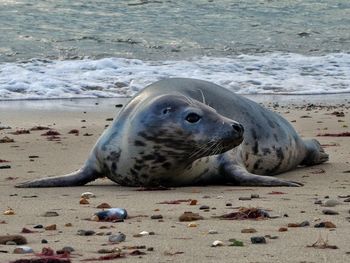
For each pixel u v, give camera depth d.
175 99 23.75
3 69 56.38
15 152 32.06
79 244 14.85
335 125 40.53
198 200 21.03
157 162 23.70
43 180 24.41
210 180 25.02
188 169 24.19
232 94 27.39
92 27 73.50
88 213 18.86
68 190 23.52
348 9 86.38
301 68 61.97
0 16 75.25
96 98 50.44
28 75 54.94
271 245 14.55
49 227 16.69
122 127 24.27
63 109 46.25
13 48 63.91
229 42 70.44
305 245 14.53
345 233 15.83
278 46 70.00
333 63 64.00
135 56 63.72
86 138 36.31
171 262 13.06
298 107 47.94
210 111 23.75
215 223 17.17
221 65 61.41
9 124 40.91
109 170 24.52
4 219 18.03
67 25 73.56
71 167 28.64
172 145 23.44
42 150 32.69
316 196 21.72
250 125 26.92
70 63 59.41
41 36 68.69
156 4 85.25
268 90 54.53
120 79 55.44
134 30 73.25
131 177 24.22
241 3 87.25
